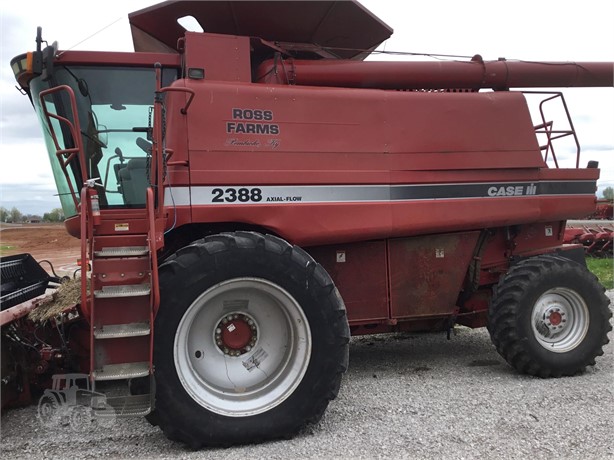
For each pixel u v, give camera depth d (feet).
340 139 13.48
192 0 13.89
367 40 16.58
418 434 10.93
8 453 10.41
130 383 10.43
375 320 15.05
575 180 16.14
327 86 15.12
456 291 15.67
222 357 11.66
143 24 15.05
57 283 17.44
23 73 12.83
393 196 13.94
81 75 13.19
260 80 14.74
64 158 13.07
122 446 10.78
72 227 13.20
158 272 10.83
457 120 14.70
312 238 13.23
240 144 12.65
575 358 14.90
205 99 12.49
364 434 11.04
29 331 12.72
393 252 15.05
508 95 15.38
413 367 16.37
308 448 10.52
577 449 10.16
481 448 10.25
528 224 16.69
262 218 12.73
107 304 10.16
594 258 48.80
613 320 23.03
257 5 14.30
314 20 15.16
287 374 11.48
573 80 17.08
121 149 13.34
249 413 10.94
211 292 11.02
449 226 14.62
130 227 11.04
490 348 18.83
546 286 14.87
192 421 10.54
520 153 15.30
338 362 11.41
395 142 14.03
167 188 12.10
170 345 10.57
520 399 12.87
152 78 13.55
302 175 13.07
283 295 11.34
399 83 15.76
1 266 15.46
